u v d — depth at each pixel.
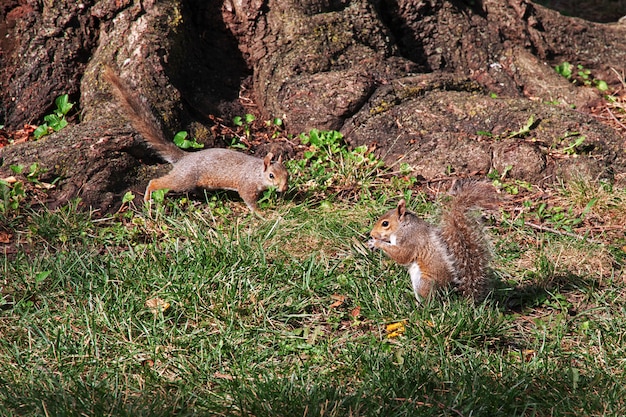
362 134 12.96
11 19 13.11
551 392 7.27
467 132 12.97
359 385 7.46
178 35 13.16
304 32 13.62
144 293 8.88
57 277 9.27
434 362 7.79
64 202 11.02
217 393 7.34
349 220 10.88
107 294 8.89
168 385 7.48
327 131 13.10
